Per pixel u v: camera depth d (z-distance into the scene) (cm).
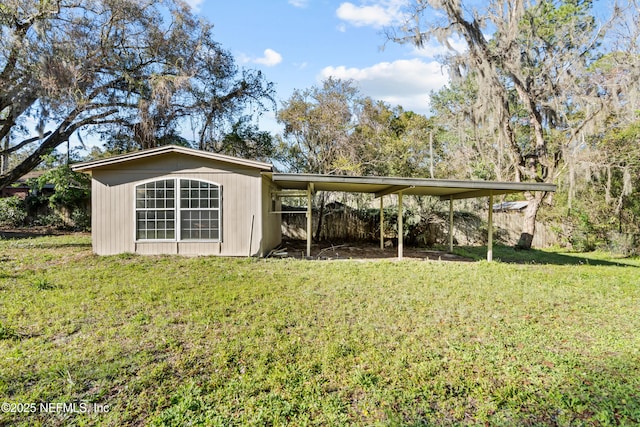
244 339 398
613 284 703
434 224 1552
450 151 1983
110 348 371
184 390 296
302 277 712
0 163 2156
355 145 1662
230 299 547
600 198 1303
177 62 1573
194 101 1655
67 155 1656
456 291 621
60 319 454
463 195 1186
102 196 933
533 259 1117
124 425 256
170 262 837
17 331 414
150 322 448
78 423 257
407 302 548
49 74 1205
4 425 254
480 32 1211
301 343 389
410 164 1908
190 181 943
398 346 386
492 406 282
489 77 1208
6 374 316
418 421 262
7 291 574
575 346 396
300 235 1645
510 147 1316
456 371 333
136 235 938
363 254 1166
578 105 1207
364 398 291
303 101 1683
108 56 1413
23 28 1239
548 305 547
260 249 952
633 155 1180
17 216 1639
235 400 285
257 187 952
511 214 1584
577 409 280
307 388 301
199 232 946
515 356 367
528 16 1241
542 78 1259
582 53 1230
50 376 315
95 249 931
